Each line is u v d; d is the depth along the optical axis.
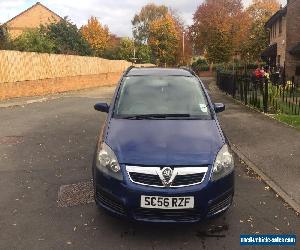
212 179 4.13
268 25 36.59
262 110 13.50
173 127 4.76
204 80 43.16
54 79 23.11
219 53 44.94
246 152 7.88
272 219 4.80
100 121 11.88
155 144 4.34
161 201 4.01
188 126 4.81
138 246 4.07
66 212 4.88
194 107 5.38
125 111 5.27
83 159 7.37
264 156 7.58
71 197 5.39
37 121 11.80
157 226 4.49
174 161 4.10
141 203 4.04
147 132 4.61
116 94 5.59
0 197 5.37
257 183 6.12
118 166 4.16
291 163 7.11
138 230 4.42
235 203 5.28
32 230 4.40
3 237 4.23
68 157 7.51
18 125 11.05
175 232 4.39
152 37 72.38
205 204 4.08
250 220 4.76
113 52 66.06
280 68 28.38
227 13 45.22
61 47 34.78
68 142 8.81
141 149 4.25
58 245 4.07
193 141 4.43
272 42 36.25
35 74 20.73
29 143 8.68
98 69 32.47
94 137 9.39
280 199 5.45
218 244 4.14
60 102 17.61
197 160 4.15
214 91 24.36
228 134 9.60
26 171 6.58
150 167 4.08
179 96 5.55
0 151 7.93
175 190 4.01
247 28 46.00
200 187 4.05
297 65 28.12
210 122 5.00
